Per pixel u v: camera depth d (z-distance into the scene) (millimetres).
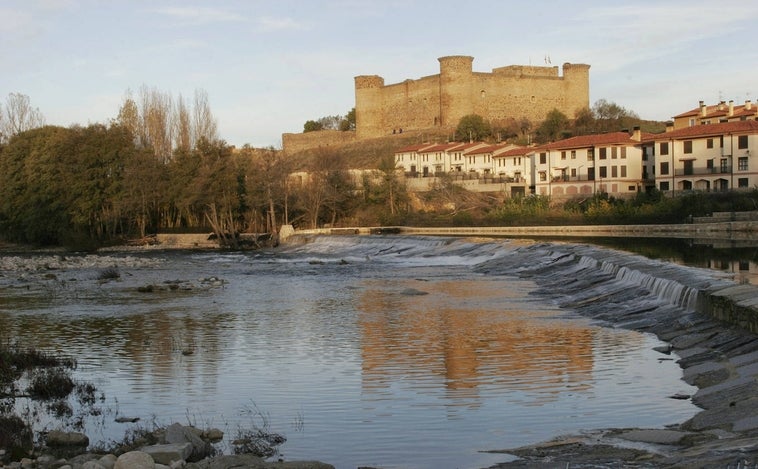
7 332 36719
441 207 129500
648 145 130625
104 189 123812
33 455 17594
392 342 32125
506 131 181750
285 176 126750
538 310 41094
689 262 50719
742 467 13734
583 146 131500
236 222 125438
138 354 30547
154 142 133375
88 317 41938
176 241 124750
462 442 18047
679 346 28844
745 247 65875
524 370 25875
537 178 137875
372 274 68062
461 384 24062
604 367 25969
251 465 15930
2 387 24891
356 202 132375
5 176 125688
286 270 75625
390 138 193500
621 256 54812
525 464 15898
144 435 18766
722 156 116875
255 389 24141
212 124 138750
